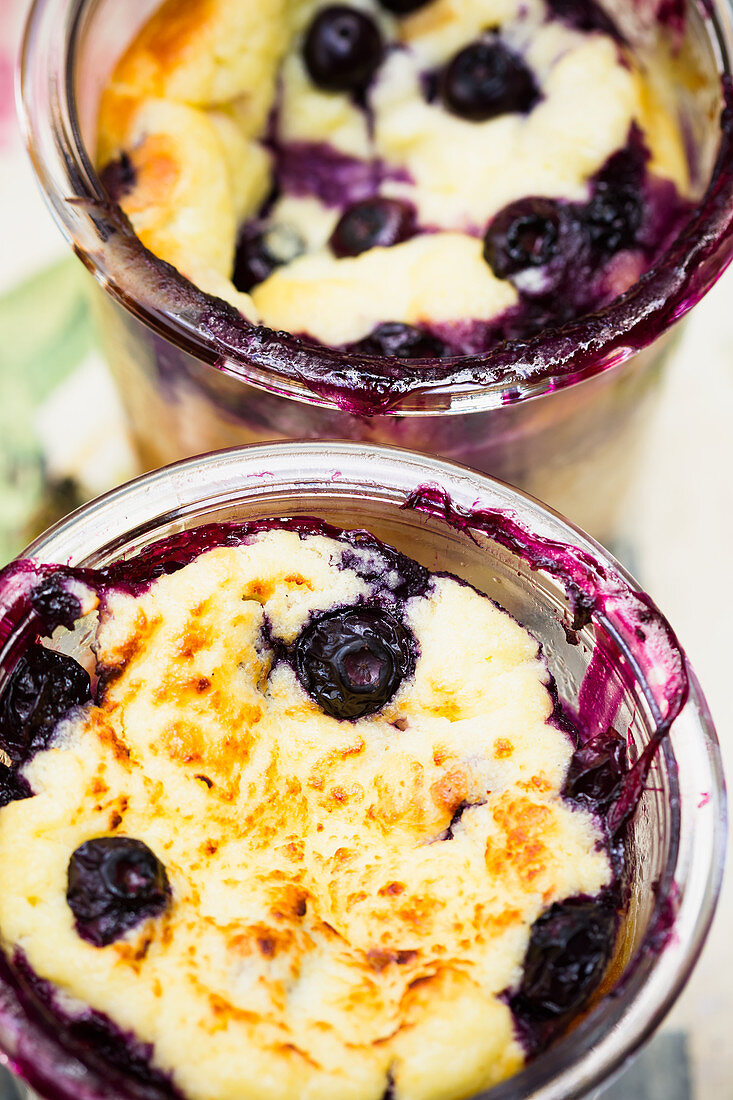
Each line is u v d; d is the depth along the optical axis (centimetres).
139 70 37
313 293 36
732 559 41
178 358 34
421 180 38
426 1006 29
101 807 30
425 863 30
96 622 31
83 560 31
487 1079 29
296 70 38
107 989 28
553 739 30
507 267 36
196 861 30
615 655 31
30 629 30
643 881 30
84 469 41
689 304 34
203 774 30
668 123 38
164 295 34
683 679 31
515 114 38
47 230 42
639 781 30
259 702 30
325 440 32
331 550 31
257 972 29
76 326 42
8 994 28
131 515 31
